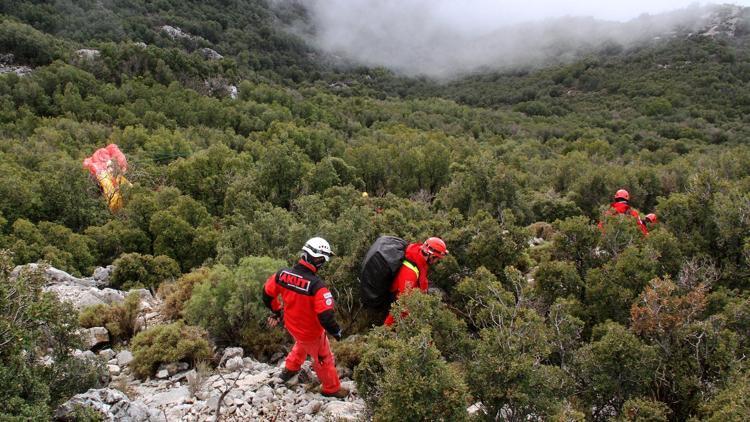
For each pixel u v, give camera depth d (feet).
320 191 53.88
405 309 14.08
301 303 13.80
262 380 15.65
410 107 301.02
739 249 21.12
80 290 25.03
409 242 22.67
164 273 34.91
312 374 16.14
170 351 16.79
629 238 21.80
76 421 11.32
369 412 12.85
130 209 47.83
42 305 11.81
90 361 14.56
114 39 297.94
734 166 58.90
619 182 55.93
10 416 9.78
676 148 185.98
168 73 205.26
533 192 58.34
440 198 47.21
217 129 155.02
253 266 19.22
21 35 193.67
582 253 22.11
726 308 15.10
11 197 48.73
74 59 195.72
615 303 17.66
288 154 55.42
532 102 358.64
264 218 27.61
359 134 182.09
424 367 11.04
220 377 15.85
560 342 13.98
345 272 20.90
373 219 24.50
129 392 15.21
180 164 63.57
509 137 233.96
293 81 437.17
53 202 51.19
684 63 374.63
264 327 18.93
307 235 24.77
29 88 154.61
